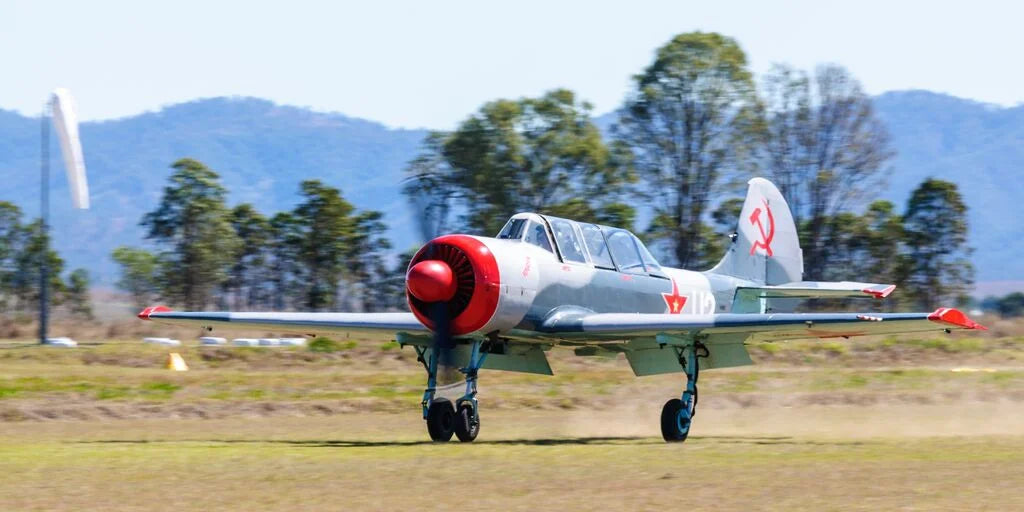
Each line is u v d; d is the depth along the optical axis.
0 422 65.50
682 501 33.66
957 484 36.44
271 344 139.62
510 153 194.38
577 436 58.78
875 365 121.75
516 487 36.34
